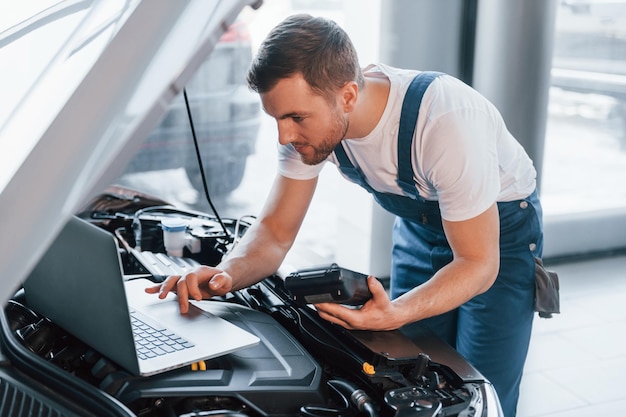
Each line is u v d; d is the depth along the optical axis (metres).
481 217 1.24
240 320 1.11
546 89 2.90
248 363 0.97
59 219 0.48
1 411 0.84
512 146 1.47
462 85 1.33
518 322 1.58
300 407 0.91
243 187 3.21
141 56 0.54
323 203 3.16
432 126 1.25
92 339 0.95
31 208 0.49
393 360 1.01
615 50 3.44
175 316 1.09
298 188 1.45
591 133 3.50
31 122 0.55
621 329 2.85
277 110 1.12
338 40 1.12
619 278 3.33
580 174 3.52
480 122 1.27
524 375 2.48
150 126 0.52
